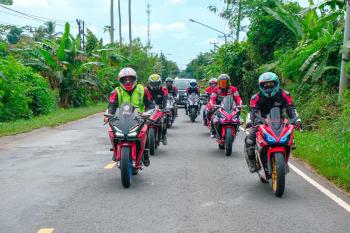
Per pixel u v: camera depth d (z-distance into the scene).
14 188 7.57
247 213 6.08
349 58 14.94
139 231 5.34
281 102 7.70
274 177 7.14
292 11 23.94
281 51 20.86
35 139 14.57
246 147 8.00
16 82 20.84
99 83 34.12
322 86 17.08
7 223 5.66
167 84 18.50
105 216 5.95
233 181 8.12
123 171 7.41
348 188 7.46
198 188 7.56
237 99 12.10
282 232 5.31
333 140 12.18
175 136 15.40
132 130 7.50
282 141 6.86
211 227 5.48
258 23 23.55
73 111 27.64
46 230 5.38
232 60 26.70
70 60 30.66
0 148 12.48
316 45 17.06
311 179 8.28
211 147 12.66
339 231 5.35
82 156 11.05
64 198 6.90
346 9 14.78
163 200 6.76
